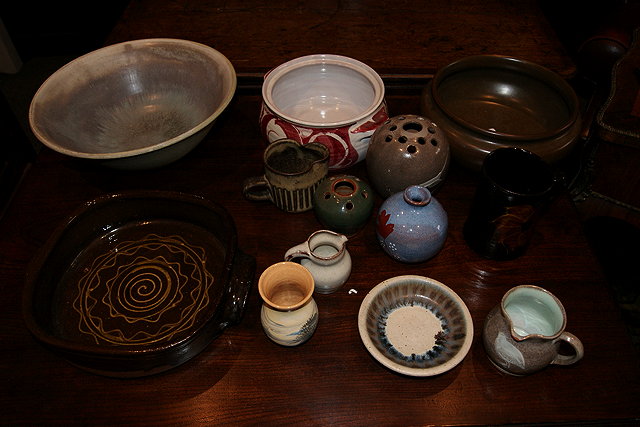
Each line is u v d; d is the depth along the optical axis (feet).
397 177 2.85
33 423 2.35
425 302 2.68
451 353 2.45
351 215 2.77
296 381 2.48
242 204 3.30
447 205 3.31
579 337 2.65
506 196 2.51
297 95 3.63
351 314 2.74
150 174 3.48
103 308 2.70
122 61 3.60
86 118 3.48
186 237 3.02
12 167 5.88
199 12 4.60
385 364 2.32
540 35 4.46
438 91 3.53
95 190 3.40
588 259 3.02
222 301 2.35
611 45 4.46
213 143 3.68
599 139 3.80
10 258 3.00
